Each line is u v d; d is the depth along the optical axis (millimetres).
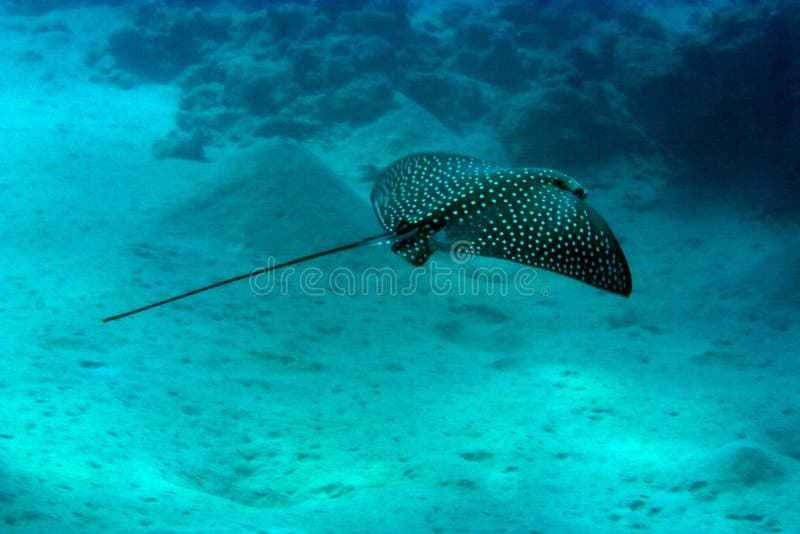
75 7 29328
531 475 5184
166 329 7414
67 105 19312
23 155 14719
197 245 10766
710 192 17219
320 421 5949
